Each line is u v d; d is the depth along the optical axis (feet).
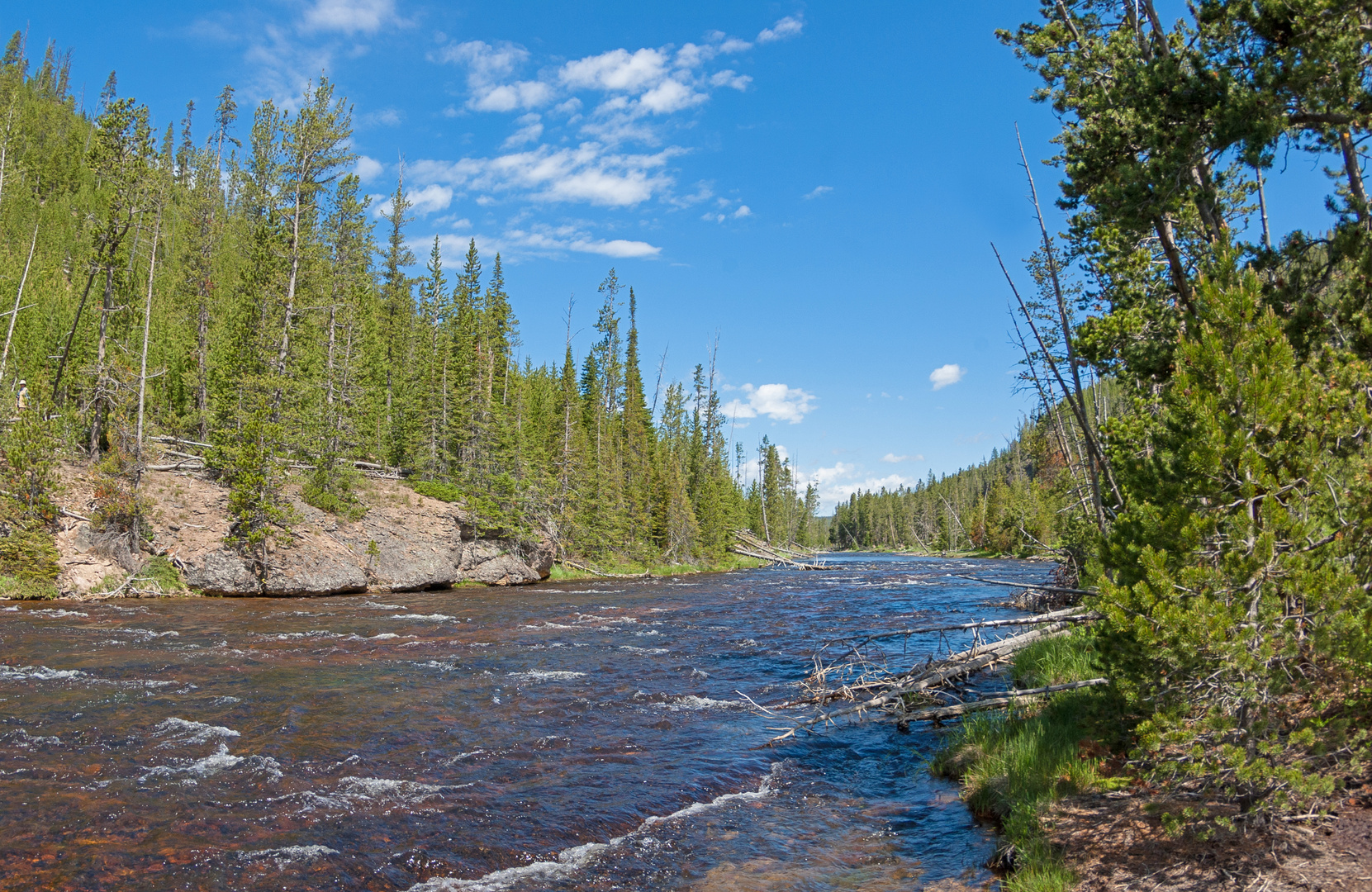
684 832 29.73
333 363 147.13
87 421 113.91
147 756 35.17
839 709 48.11
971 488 542.16
